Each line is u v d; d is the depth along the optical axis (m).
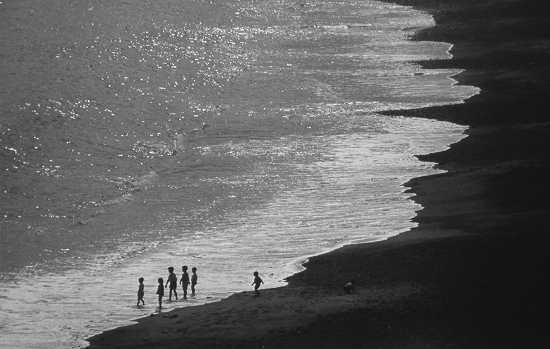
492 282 88.06
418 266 93.31
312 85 188.25
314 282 92.38
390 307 83.81
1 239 108.31
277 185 128.25
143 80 183.12
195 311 87.06
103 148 142.88
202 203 121.56
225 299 89.75
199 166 137.25
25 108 156.25
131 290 94.00
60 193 124.12
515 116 161.00
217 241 107.81
